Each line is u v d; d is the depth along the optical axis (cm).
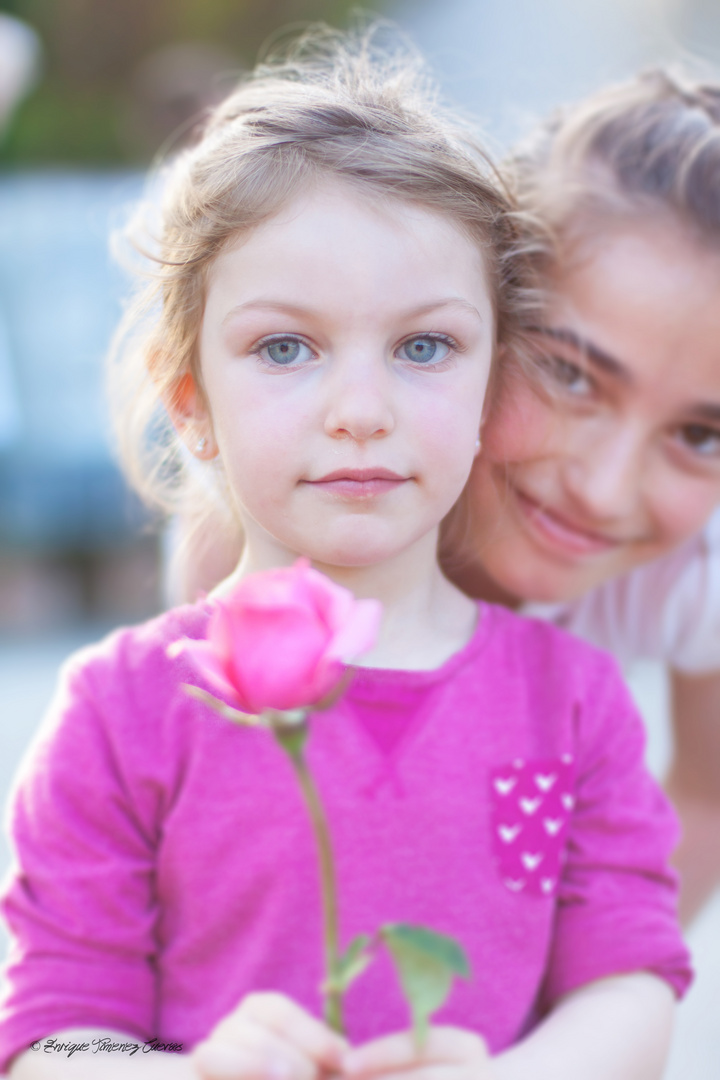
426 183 82
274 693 69
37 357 270
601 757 88
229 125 87
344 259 79
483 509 93
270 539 84
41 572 297
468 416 82
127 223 105
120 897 83
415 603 86
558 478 94
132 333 96
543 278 93
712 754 113
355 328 80
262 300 80
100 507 287
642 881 87
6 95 283
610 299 92
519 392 91
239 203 81
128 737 84
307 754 83
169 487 97
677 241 92
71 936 83
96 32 463
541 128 101
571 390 94
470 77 115
